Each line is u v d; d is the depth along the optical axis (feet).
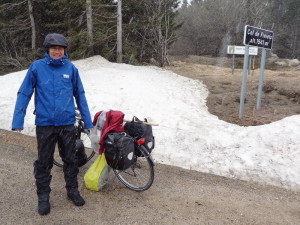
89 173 13.57
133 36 67.62
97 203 12.56
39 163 11.39
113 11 60.08
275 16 148.25
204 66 61.67
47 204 11.60
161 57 61.31
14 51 69.62
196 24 130.21
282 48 136.15
